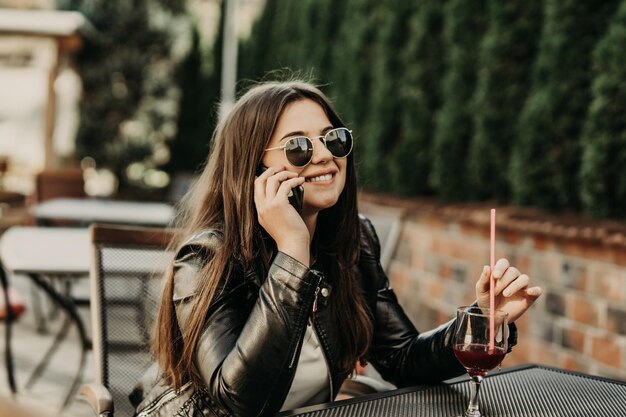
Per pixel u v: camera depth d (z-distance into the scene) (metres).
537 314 3.46
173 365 1.57
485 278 1.56
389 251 3.05
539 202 3.69
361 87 6.21
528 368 1.74
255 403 1.36
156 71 13.05
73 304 3.37
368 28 6.16
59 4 12.52
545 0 3.84
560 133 3.54
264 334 1.36
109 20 12.65
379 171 5.68
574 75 3.47
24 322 5.14
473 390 1.37
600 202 3.24
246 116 1.65
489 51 4.13
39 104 9.80
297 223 1.48
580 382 1.60
